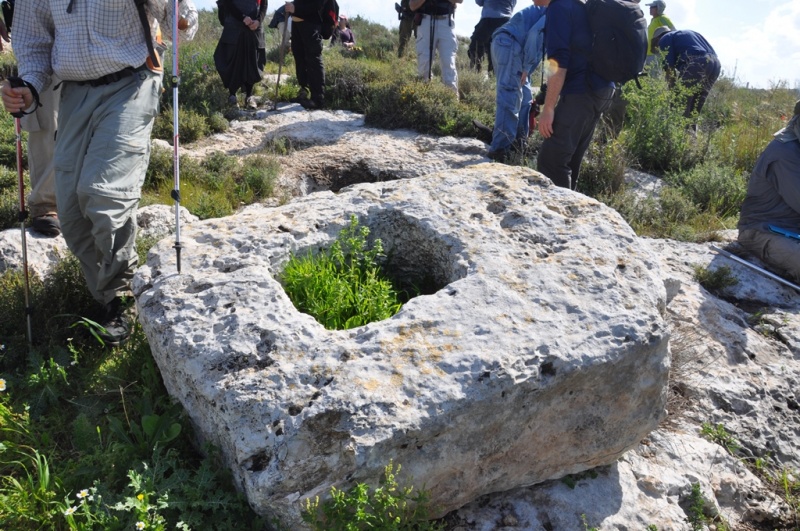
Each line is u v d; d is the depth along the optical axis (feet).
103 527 7.63
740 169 26.45
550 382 8.22
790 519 10.52
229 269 10.02
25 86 10.89
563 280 9.56
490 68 40.88
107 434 9.38
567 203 11.50
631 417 9.11
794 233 17.51
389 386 7.87
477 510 8.84
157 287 9.65
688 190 22.91
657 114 26.48
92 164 10.52
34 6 11.04
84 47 10.61
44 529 7.95
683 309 14.93
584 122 17.17
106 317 11.84
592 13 16.08
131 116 10.89
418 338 8.52
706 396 12.46
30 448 8.99
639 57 16.29
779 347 14.65
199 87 29.84
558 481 9.40
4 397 10.04
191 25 12.19
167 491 7.86
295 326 8.78
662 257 17.89
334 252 10.63
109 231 10.64
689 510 9.99
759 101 44.09
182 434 8.97
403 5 46.85
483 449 8.22
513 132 25.12
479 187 12.00
